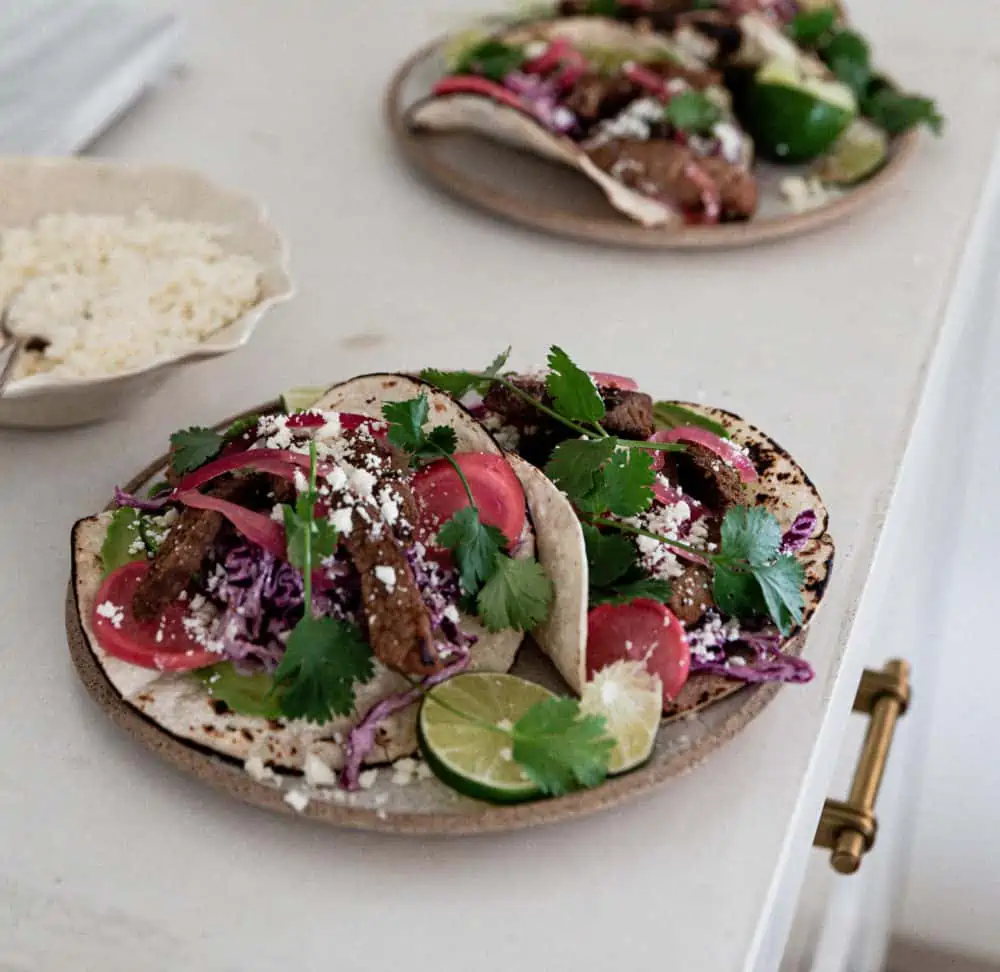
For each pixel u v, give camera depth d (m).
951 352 0.97
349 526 0.64
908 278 0.98
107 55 1.08
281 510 0.66
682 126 1.01
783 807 0.65
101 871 0.62
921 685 1.13
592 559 0.67
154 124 1.10
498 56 1.06
